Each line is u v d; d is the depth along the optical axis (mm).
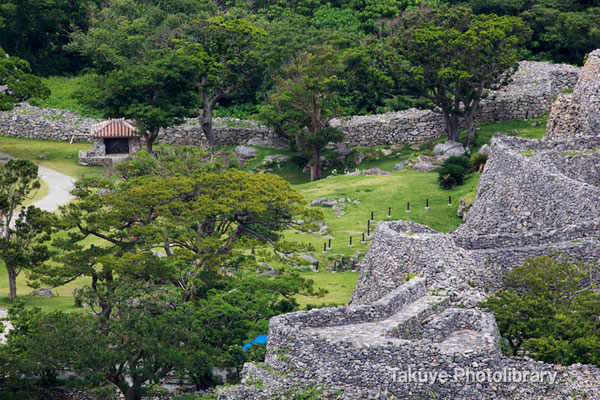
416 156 147500
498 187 100250
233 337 77312
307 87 149750
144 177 103375
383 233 79250
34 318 78375
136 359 73375
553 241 82188
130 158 120875
